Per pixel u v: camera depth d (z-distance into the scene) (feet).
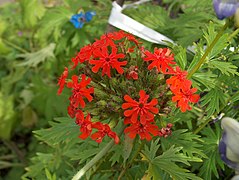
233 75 0.58
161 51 0.52
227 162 0.51
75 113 0.52
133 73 0.51
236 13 0.50
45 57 1.09
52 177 0.62
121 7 0.77
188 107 0.51
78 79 0.54
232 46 0.68
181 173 0.52
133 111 0.49
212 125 0.70
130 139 0.54
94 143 0.61
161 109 0.52
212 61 0.56
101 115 0.52
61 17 0.93
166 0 0.87
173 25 0.75
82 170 0.53
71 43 0.92
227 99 0.60
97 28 0.90
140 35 0.70
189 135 0.57
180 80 0.51
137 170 0.62
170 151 0.54
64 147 0.74
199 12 0.75
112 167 0.63
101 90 0.52
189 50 0.70
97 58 0.53
